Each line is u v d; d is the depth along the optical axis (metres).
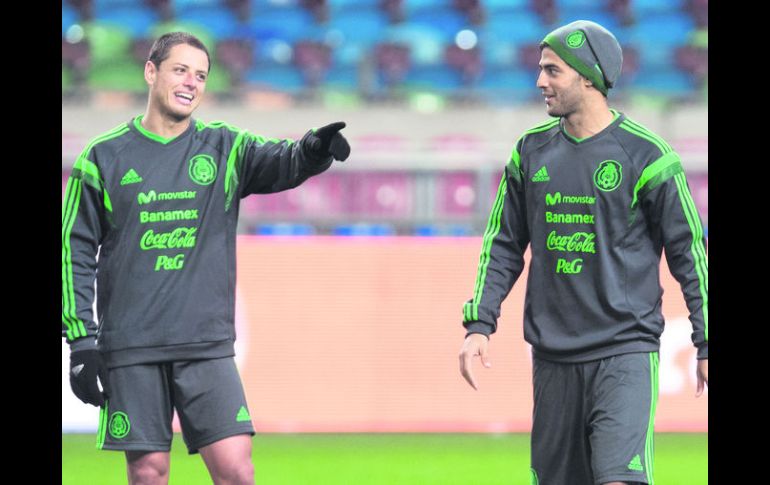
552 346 17.06
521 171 17.64
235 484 16.92
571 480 17.31
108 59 48.16
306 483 26.61
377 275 33.84
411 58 49.97
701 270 16.61
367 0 51.53
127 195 17.00
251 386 33.41
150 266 16.97
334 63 49.66
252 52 48.94
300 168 17.22
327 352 33.62
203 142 17.38
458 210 39.03
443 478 27.20
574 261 16.97
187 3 50.72
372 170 39.12
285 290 33.66
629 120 17.11
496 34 51.12
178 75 17.11
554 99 17.05
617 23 51.78
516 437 33.25
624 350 16.70
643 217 16.94
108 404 17.02
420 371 33.69
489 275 17.84
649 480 16.28
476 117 46.03
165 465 17.17
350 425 33.50
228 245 17.42
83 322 16.91
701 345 16.48
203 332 17.00
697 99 48.53
